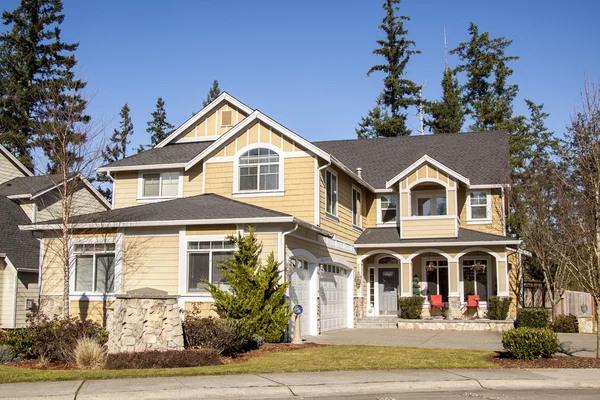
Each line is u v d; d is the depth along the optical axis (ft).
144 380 38.70
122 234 67.67
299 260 70.64
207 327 50.80
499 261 86.02
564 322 83.71
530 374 42.42
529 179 93.25
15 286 75.46
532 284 104.32
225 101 91.71
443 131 165.27
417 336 72.79
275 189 76.38
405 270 90.02
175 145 93.50
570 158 56.65
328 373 42.22
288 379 39.37
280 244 63.41
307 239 70.79
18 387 36.01
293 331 66.08
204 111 92.17
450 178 90.02
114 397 34.09
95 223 66.39
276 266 60.49
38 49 150.61
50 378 38.81
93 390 35.14
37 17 152.25
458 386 39.14
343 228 86.53
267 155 77.51
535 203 87.86
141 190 86.38
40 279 69.51
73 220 68.03
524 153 147.02
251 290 59.67
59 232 69.00
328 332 78.43
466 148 105.81
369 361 47.73
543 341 49.21
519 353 49.39
